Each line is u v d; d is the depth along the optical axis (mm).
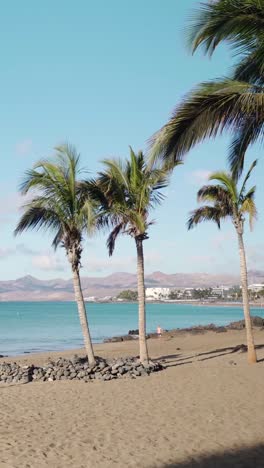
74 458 7648
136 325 78875
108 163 17953
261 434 8711
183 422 9742
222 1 8227
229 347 27375
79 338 50188
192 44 8648
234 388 13242
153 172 17422
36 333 58688
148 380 15328
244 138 9656
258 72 9336
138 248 18484
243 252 19031
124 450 8031
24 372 16531
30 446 8305
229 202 19062
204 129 8422
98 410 11180
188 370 17266
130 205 18453
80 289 18266
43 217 18219
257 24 8398
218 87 8414
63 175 17953
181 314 139500
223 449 7965
